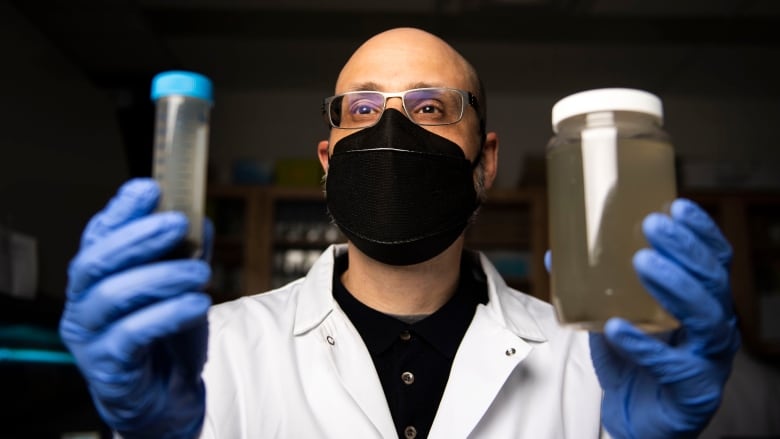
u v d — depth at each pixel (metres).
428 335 1.38
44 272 2.91
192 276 0.83
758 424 2.58
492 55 4.84
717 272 0.87
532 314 1.55
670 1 4.15
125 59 3.97
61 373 3.02
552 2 4.18
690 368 0.91
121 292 0.81
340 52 4.80
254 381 1.35
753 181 4.95
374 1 4.17
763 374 2.68
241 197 4.98
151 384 0.91
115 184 3.61
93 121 3.52
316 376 1.34
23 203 2.81
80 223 3.24
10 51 2.87
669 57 4.83
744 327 2.93
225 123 5.43
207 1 4.14
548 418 1.33
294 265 5.04
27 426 2.86
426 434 1.29
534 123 5.42
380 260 1.36
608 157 0.83
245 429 1.30
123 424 0.92
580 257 0.83
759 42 4.61
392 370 1.35
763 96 5.43
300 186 5.02
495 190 4.99
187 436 0.97
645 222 0.82
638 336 0.86
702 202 4.95
